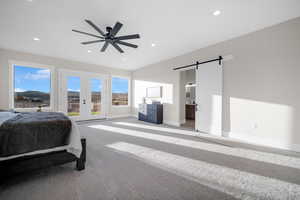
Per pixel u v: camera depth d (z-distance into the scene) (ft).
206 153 8.13
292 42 8.59
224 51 11.80
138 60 17.85
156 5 7.22
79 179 5.45
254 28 9.70
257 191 4.84
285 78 8.87
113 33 8.25
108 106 21.26
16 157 5.26
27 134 5.32
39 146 5.55
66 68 17.44
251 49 10.28
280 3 7.10
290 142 8.73
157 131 13.34
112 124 16.58
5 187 4.89
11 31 9.98
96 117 20.26
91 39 11.33
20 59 14.43
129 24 9.07
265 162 7.01
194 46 13.02
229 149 8.78
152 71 19.61
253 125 10.24
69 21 8.67
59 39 11.36
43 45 12.70
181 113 17.62
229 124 11.50
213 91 12.43
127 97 23.71
